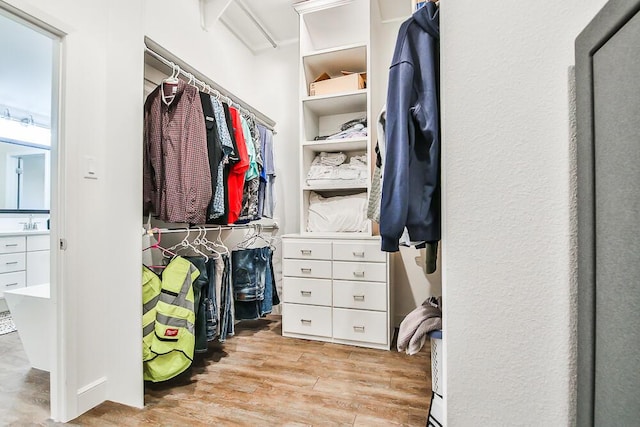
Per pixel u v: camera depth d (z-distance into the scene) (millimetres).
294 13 2604
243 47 2900
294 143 2965
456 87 541
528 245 506
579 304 450
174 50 2104
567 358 485
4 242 3031
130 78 1528
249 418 1371
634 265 349
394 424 1324
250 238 2627
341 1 2229
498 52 522
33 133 3838
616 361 376
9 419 1390
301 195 2414
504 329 514
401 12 2580
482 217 527
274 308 2969
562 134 494
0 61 2689
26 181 3844
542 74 504
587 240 432
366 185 2271
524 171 509
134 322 1494
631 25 345
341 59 2447
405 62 840
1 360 1998
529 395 501
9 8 1221
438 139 829
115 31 1568
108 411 1441
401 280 2605
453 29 542
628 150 355
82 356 1448
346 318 2188
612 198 383
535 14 508
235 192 2037
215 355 2021
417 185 836
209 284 1898
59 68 1412
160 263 2023
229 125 1945
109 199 1558
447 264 542
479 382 523
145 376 1534
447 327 541
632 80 346
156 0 1973
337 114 2742
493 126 523
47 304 1796
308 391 1586
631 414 351
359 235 2250
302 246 2291
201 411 1427
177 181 1590
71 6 1426
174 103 1629
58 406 1377
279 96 3010
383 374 1759
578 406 451
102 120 1570
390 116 850
